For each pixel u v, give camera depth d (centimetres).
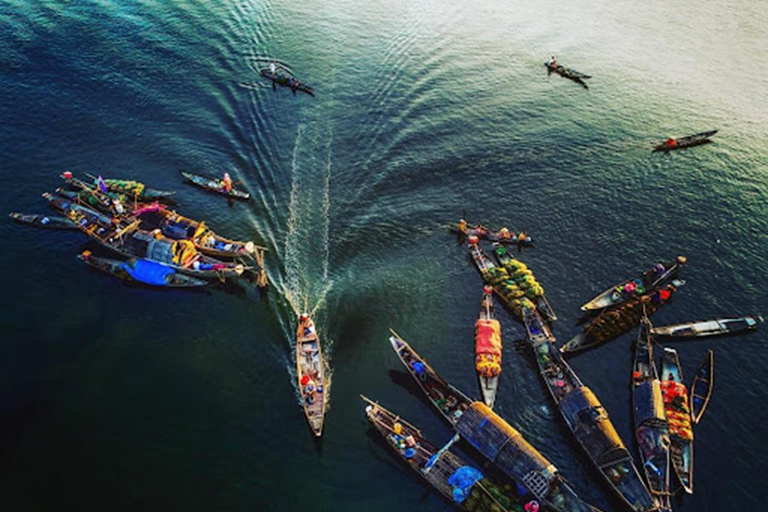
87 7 10538
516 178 7875
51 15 10206
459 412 5053
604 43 11306
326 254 6600
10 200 6931
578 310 6238
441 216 7212
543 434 5112
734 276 6750
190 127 8194
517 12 12231
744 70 10662
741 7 13038
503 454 4688
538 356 5641
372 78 9494
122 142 7881
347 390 5341
